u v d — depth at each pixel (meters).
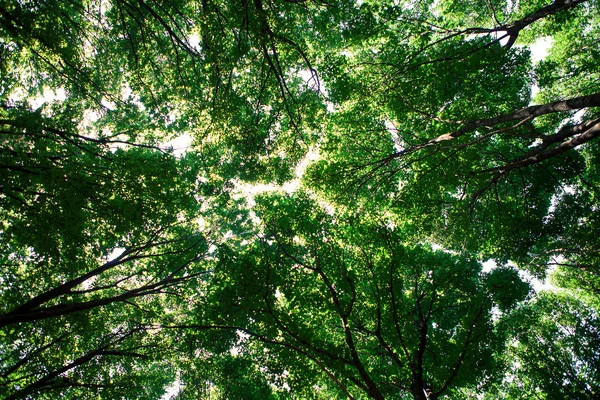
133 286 14.43
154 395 15.94
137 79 12.52
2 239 9.09
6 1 8.77
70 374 11.20
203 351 13.42
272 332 11.01
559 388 16.08
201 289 14.15
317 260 12.71
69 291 9.04
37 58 11.55
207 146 13.02
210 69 11.00
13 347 10.61
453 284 13.80
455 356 11.70
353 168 13.34
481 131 12.72
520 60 10.77
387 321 12.16
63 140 9.48
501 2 15.04
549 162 13.26
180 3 11.73
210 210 15.09
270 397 14.56
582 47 16.61
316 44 14.69
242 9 8.91
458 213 13.18
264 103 13.34
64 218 8.90
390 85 11.92
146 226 11.58
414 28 12.20
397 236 12.98
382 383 12.09
